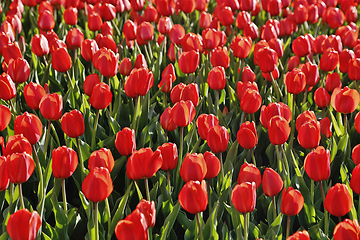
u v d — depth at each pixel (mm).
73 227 2414
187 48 3084
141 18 4039
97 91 2535
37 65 3203
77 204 2689
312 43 3373
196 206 2176
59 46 3023
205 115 2461
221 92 2959
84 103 2748
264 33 3502
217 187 2490
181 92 2621
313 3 4848
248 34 3535
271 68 2857
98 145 2666
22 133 2354
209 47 3184
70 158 2281
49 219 2582
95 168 2170
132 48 3758
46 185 2445
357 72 2873
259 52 2844
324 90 2734
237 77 3072
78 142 2465
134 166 2271
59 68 2826
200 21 4000
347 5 4754
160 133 2650
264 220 2516
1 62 3342
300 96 3062
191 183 2156
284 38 4184
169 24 3688
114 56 2758
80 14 4754
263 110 2521
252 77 2906
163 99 3008
